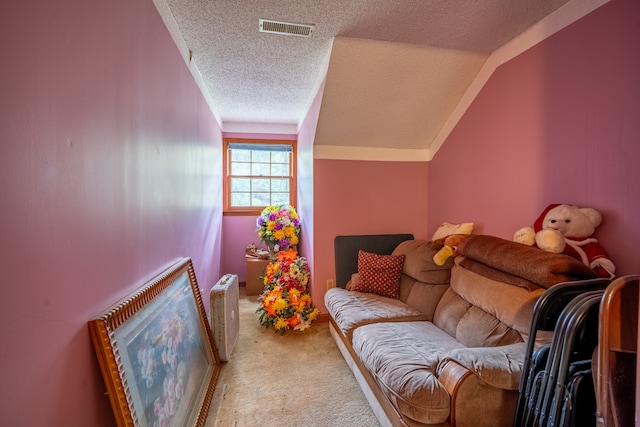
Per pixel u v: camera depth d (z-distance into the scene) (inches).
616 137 56.4
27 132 26.7
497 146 87.6
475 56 90.3
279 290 118.9
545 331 50.3
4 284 24.3
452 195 110.0
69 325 32.2
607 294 33.5
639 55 52.7
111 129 41.3
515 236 71.9
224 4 67.5
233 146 169.8
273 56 92.7
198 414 60.7
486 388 49.3
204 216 111.0
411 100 102.7
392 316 85.7
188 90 86.6
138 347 43.1
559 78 68.1
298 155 164.1
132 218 47.8
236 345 100.8
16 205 25.5
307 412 68.6
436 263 90.4
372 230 124.2
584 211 59.9
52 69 29.8
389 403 58.4
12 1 24.9
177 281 66.8
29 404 26.8
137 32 50.1
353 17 72.8
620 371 32.9
